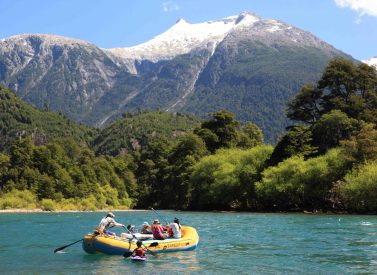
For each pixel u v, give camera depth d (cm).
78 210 11094
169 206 12219
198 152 12688
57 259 2570
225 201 9475
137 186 15100
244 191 9200
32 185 11450
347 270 2217
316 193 7625
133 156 18438
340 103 9938
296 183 7806
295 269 2245
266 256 2633
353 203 7044
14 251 2895
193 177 10338
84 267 2327
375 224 4850
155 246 2709
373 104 10344
